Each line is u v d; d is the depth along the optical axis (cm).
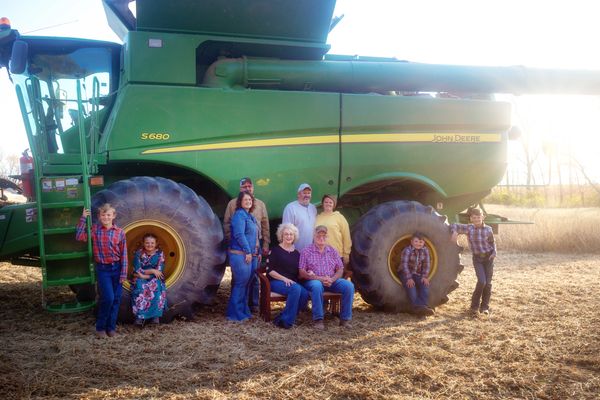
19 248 558
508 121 718
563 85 744
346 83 674
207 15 591
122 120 567
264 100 613
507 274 902
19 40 581
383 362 425
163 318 539
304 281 559
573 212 1725
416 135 672
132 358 426
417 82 702
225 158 598
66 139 613
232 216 591
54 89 614
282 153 618
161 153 577
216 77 619
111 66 637
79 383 371
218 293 725
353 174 646
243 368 406
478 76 720
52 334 494
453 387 371
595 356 439
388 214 628
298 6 605
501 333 516
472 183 707
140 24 588
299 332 516
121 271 489
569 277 866
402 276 616
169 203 544
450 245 645
